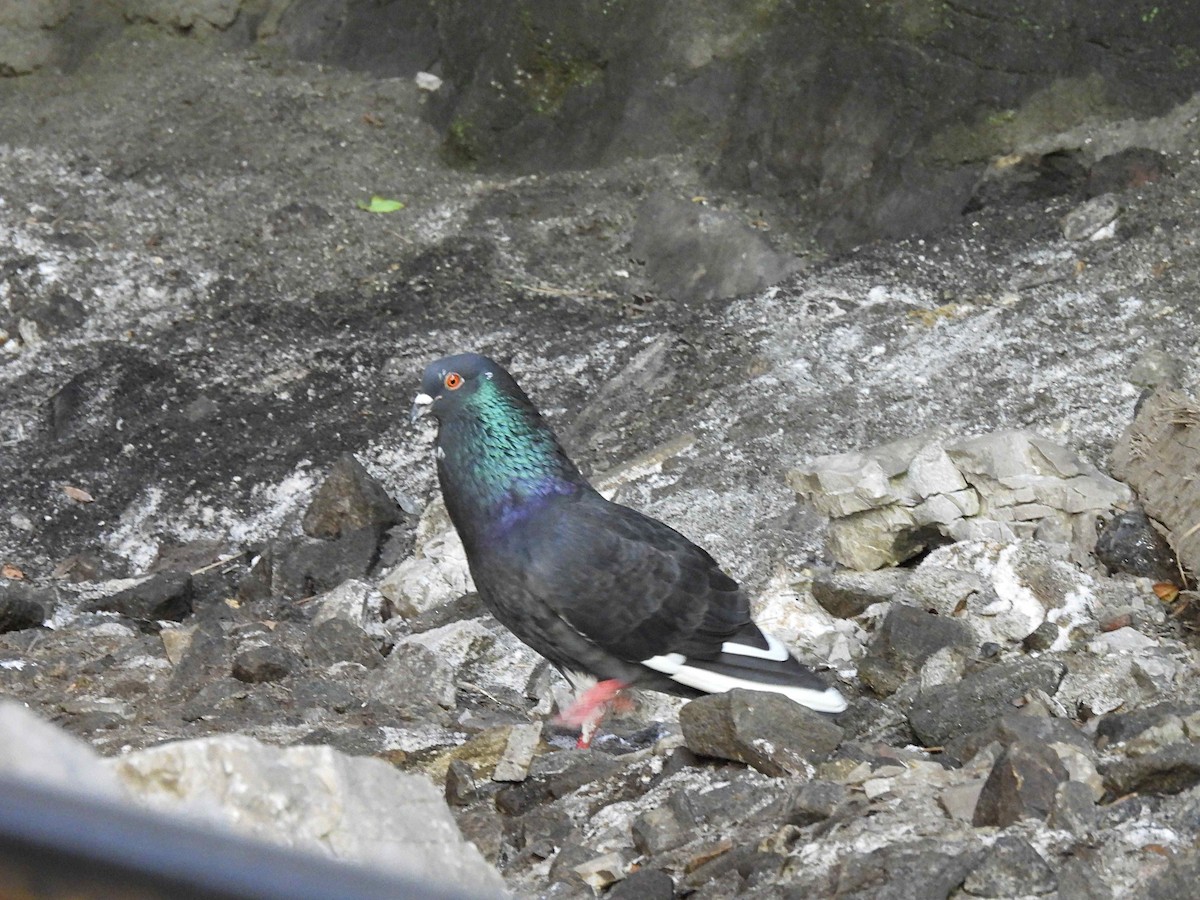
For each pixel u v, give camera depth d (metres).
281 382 15.05
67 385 15.19
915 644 8.34
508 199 17.95
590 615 7.17
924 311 13.75
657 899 5.52
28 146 19.45
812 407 12.46
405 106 19.69
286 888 2.24
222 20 20.92
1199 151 14.51
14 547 13.55
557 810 6.90
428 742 8.20
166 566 12.98
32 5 20.81
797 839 5.76
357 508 12.68
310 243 17.48
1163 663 7.58
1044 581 8.72
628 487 12.07
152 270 17.16
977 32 15.95
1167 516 8.91
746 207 16.89
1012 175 15.38
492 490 7.24
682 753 7.08
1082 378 11.85
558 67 18.58
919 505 9.82
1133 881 5.03
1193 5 15.19
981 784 5.88
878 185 16.12
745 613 7.38
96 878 2.15
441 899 2.35
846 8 16.88
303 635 10.42
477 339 15.38
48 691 9.82
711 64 17.78
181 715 9.08
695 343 14.09
